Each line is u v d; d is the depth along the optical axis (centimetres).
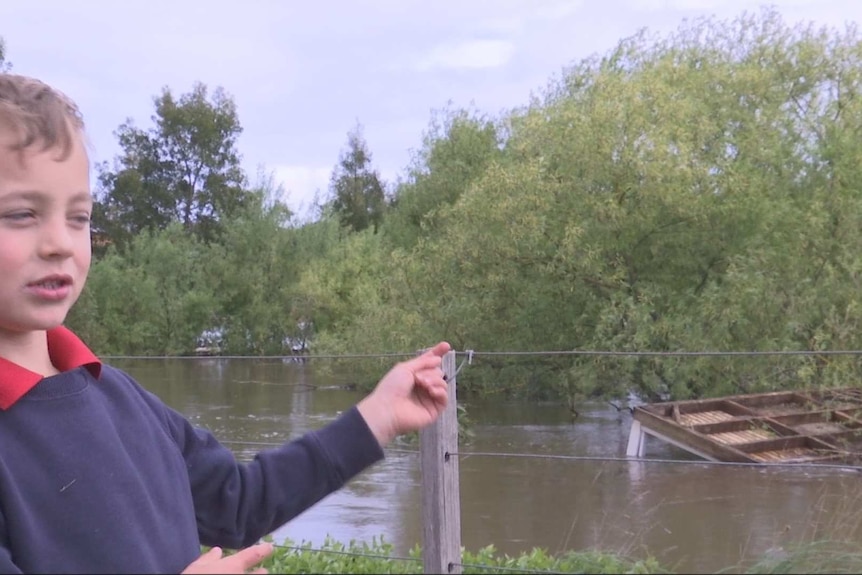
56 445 157
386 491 776
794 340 1201
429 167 2061
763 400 1106
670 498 748
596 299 1362
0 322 157
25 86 162
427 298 1515
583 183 1353
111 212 3662
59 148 158
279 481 183
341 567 351
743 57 1565
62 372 169
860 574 245
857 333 1111
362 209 3950
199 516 183
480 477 877
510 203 1355
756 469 871
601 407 1457
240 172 3909
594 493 786
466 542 623
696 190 1291
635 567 270
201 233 3716
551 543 604
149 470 168
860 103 1423
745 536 556
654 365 1227
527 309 1406
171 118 3797
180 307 2792
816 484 779
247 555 158
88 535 152
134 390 182
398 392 188
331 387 1705
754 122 1402
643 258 1372
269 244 2914
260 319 2866
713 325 1197
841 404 1062
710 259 1360
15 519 148
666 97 1365
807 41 1525
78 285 164
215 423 1242
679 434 971
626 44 1700
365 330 1605
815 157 1427
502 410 1434
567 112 1393
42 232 156
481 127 2039
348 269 2783
